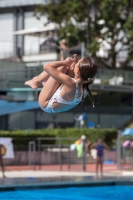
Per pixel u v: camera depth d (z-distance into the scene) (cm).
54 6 7006
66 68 1231
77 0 6625
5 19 9900
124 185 2767
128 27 6581
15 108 3862
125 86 6662
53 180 2766
